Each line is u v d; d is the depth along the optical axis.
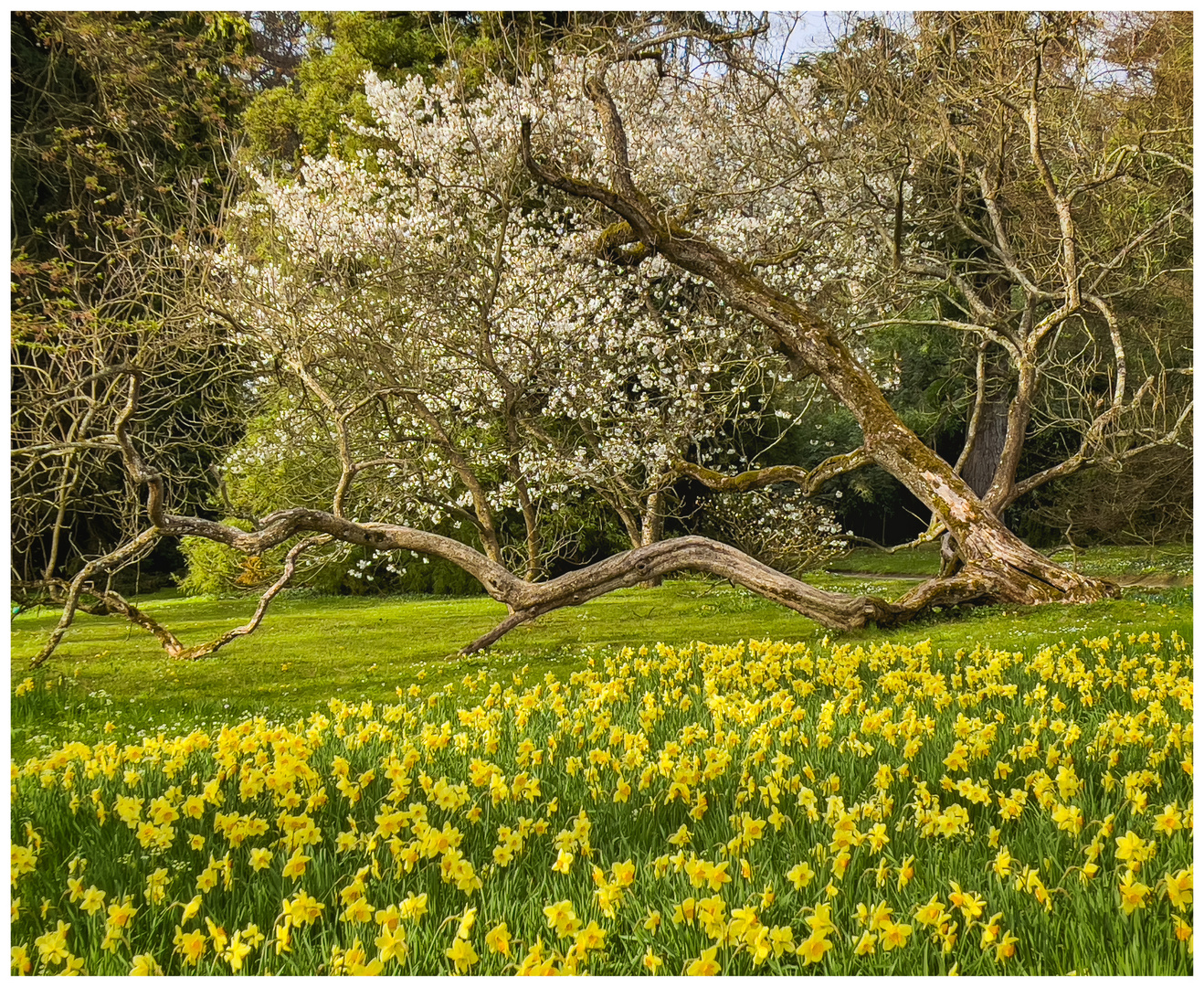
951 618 10.25
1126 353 16.34
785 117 13.13
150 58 16.02
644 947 2.82
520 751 4.63
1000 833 3.58
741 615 11.91
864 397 10.49
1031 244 13.54
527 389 13.65
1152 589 11.47
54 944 2.72
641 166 14.88
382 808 3.62
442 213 14.74
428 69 20.25
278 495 16.14
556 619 12.16
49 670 9.02
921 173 12.85
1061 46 11.45
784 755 4.08
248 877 3.47
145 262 12.57
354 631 11.66
